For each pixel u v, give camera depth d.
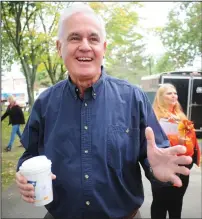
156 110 3.07
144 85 9.82
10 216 3.68
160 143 1.62
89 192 1.57
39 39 7.46
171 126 2.90
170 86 3.17
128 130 1.60
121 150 1.58
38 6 7.20
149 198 4.24
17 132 6.87
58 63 8.44
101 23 1.62
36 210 3.87
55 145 1.63
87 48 1.53
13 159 5.88
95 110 1.61
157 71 10.05
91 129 1.59
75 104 1.64
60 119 1.65
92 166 1.57
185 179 2.98
